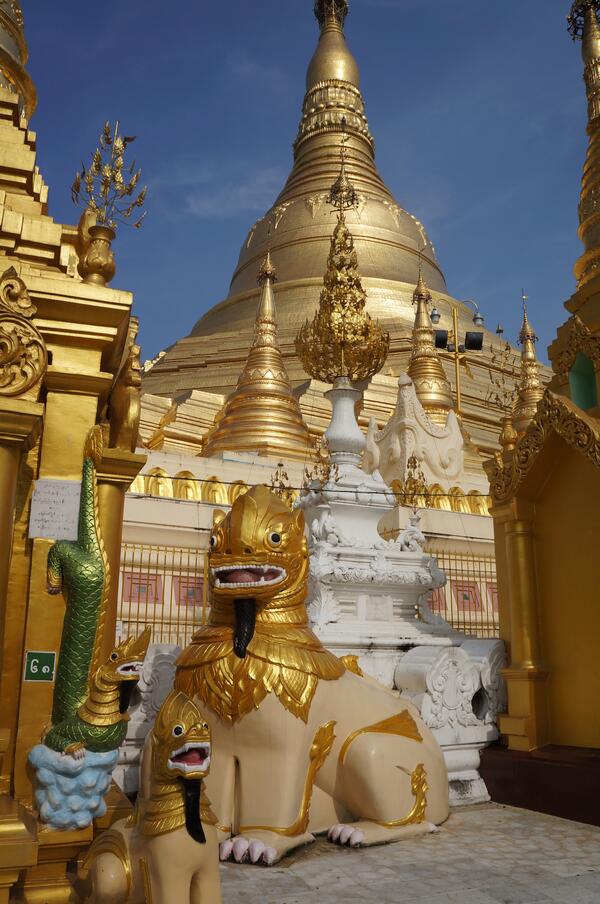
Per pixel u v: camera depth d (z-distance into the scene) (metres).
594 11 12.41
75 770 4.80
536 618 8.95
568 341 9.46
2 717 5.20
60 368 5.62
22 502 5.56
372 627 9.12
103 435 5.69
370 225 37.50
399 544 9.92
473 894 5.16
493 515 9.53
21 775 5.12
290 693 6.32
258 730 6.25
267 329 23.38
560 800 7.53
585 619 8.48
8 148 6.47
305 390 26.62
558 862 5.92
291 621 6.70
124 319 5.85
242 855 5.83
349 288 11.40
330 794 6.72
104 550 5.55
